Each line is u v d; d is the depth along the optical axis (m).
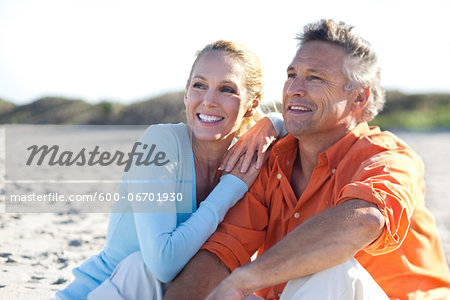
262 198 3.61
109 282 3.13
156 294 3.11
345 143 3.40
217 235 3.23
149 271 3.10
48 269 5.02
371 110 3.55
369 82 3.47
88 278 3.34
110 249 3.44
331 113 3.40
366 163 3.14
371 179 2.88
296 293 2.73
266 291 3.51
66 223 7.22
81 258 5.45
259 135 3.75
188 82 3.84
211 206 3.29
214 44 3.71
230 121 3.63
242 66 3.68
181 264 3.05
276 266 2.67
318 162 3.40
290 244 2.68
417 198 3.17
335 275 2.67
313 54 3.41
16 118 52.34
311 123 3.41
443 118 42.84
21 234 6.39
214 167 3.79
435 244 3.28
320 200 3.39
